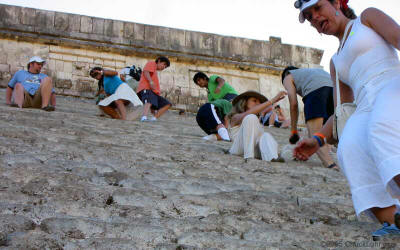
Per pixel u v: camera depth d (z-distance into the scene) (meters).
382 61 3.50
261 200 4.62
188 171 5.52
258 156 7.21
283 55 18.47
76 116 9.05
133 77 13.81
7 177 4.24
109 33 16.91
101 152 5.73
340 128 3.84
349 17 3.83
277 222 4.13
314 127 7.16
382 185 3.48
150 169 5.34
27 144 5.61
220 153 7.41
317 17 3.80
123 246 3.20
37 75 10.41
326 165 7.02
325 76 7.33
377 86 3.47
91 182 4.55
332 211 4.44
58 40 16.20
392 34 3.43
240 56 17.88
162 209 4.05
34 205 3.73
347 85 3.91
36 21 16.30
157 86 11.93
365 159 3.51
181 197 4.27
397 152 3.15
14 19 16.14
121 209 3.91
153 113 12.12
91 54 16.56
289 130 14.27
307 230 3.92
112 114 10.83
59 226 3.39
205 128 9.16
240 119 7.91
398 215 3.51
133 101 10.60
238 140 7.23
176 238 3.45
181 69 17.16
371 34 3.55
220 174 5.58
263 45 18.34
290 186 5.30
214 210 4.15
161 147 6.85
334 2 3.80
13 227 3.32
